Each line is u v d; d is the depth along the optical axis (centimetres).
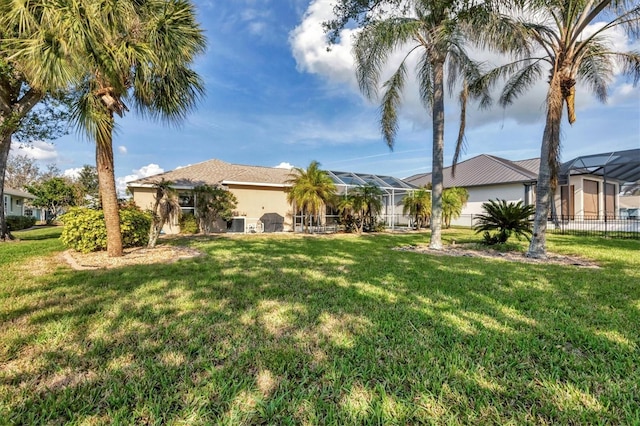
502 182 1972
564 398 188
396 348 252
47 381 204
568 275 529
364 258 715
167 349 248
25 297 381
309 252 812
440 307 354
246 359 233
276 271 550
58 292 405
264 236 1301
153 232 892
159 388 197
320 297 391
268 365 225
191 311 335
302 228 1614
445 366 225
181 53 678
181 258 692
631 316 324
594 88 855
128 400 185
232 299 379
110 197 688
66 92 666
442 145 906
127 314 323
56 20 521
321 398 188
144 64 607
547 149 729
